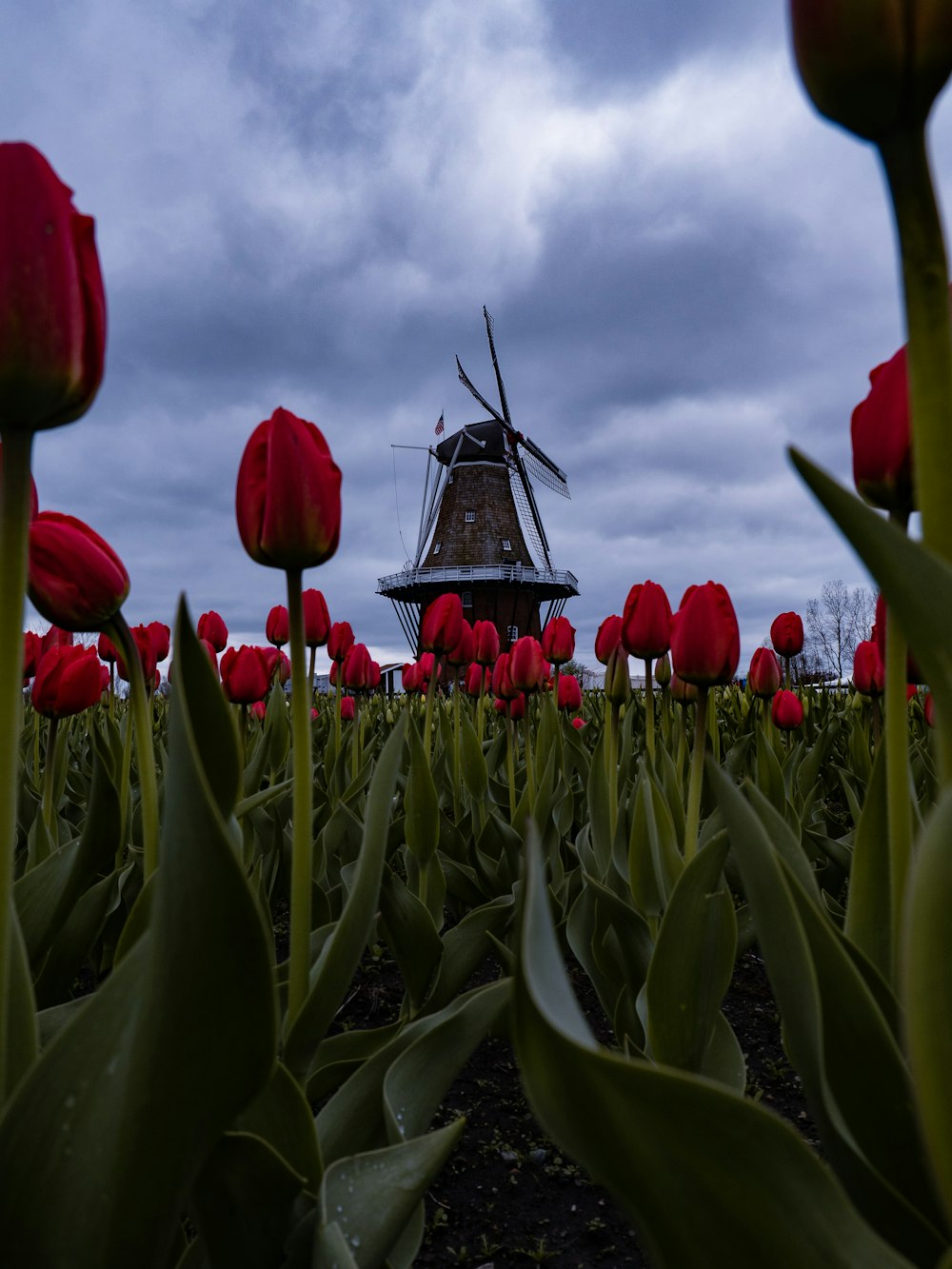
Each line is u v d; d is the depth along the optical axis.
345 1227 1.07
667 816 2.29
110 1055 0.83
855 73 0.71
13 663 0.81
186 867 0.75
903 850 1.04
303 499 1.39
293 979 1.48
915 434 0.77
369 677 4.23
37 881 1.90
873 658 4.01
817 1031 0.86
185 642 1.00
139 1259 0.82
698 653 1.97
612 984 2.62
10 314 0.75
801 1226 0.61
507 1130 2.41
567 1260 1.86
